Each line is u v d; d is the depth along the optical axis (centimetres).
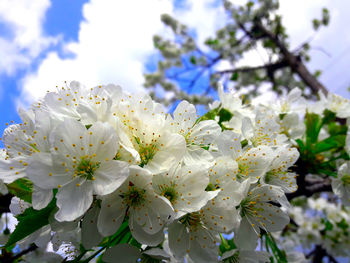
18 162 9
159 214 9
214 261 10
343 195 17
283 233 32
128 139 9
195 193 9
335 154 19
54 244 11
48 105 10
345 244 31
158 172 9
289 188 12
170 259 11
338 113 19
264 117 14
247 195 11
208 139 11
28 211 10
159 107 11
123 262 9
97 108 10
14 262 13
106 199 9
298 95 20
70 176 9
